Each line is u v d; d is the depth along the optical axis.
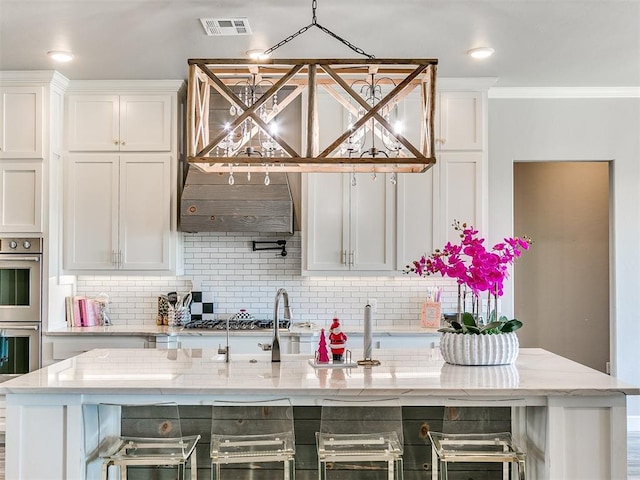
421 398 2.75
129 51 4.31
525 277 6.45
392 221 5.02
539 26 3.84
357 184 5.04
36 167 4.81
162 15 3.66
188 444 2.88
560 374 3.00
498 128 5.28
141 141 5.05
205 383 2.81
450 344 3.28
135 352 3.75
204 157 2.90
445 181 5.01
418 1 3.46
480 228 4.98
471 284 3.26
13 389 2.75
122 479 2.80
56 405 2.80
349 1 3.46
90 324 5.16
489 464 3.15
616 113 5.30
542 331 6.43
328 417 2.72
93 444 2.95
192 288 5.42
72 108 5.07
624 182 5.28
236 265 5.44
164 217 5.04
